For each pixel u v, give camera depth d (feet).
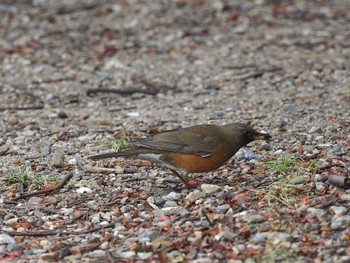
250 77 58.03
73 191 37.63
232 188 35.81
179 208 34.30
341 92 53.06
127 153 35.73
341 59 60.80
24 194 37.37
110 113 51.96
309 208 32.35
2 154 43.96
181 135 35.63
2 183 38.93
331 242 29.37
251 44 66.85
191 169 35.70
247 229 30.68
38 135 47.34
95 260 29.91
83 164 41.22
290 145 42.24
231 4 77.66
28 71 62.13
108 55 65.31
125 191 36.91
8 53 66.18
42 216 34.96
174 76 59.57
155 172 39.29
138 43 68.03
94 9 77.82
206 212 33.27
